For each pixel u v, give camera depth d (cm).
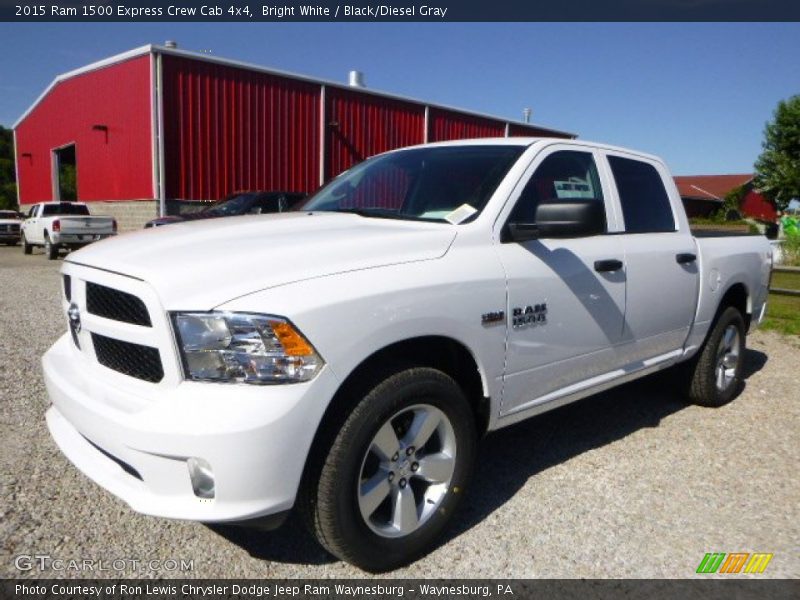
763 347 706
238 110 1780
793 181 3488
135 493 232
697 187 5088
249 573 260
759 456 389
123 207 1888
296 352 223
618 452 391
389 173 376
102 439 238
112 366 256
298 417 223
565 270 327
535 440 409
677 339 427
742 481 353
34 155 2753
